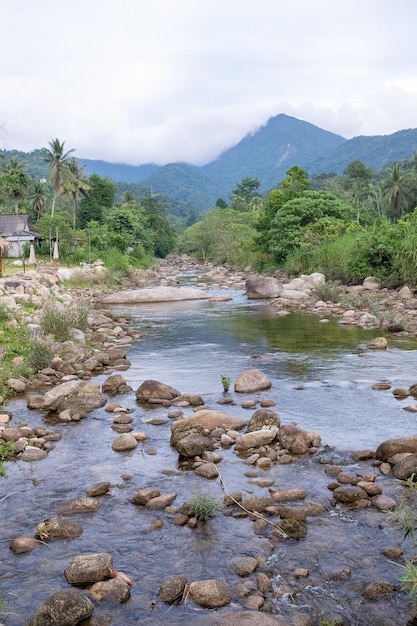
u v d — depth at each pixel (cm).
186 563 546
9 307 1772
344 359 1397
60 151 6312
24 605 489
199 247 7769
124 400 1098
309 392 1115
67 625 457
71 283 3369
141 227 6944
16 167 7256
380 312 2008
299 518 620
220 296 2856
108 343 1656
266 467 765
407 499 657
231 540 584
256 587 506
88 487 716
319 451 816
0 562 554
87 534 603
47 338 1512
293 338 1697
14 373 1239
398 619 462
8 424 954
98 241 5544
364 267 2872
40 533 597
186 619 467
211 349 1577
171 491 698
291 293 2775
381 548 562
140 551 569
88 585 516
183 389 1167
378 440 848
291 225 3897
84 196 7588
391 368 1293
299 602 486
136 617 471
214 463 781
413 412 973
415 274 2572
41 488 717
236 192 11244
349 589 501
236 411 1004
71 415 989
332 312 2219
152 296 2842
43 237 5497
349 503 657
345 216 3956
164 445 857
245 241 5266
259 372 1177
